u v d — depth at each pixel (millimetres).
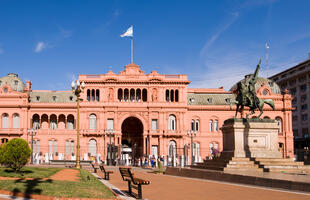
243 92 35406
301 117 124312
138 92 90875
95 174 40469
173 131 87938
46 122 91125
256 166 31469
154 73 89750
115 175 39281
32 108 89875
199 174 32438
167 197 19875
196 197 19688
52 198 17297
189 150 89562
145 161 74188
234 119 35000
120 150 80125
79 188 21234
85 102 88188
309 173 28938
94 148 87500
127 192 22172
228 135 35875
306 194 19703
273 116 93250
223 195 20203
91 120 88500
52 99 91750
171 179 31812
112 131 78625
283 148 92188
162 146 87125
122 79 88750
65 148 88500
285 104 93500
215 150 81562
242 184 25344
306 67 121625
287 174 27172
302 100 124562
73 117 91000
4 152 33625
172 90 90562
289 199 18188
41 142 88625
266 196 19328
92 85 88750
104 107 87812
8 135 88062
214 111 93438
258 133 34625
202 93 98250
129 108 88188
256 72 35938
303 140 118625
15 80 95188
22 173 31016
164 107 88562
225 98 96938
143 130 88125
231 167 31281
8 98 89562
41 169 40844
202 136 91938
